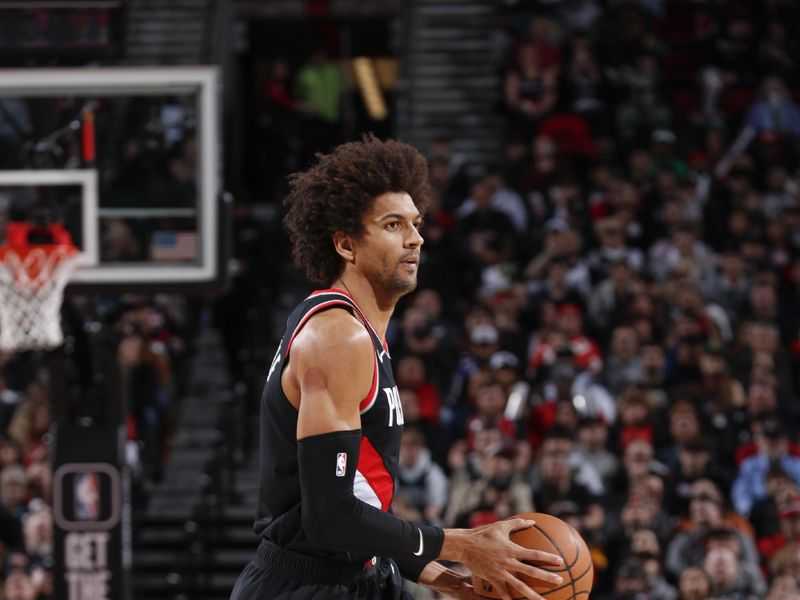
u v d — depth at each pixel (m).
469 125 48.41
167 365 35.44
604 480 29.12
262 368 39.25
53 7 21.89
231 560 32.25
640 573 25.52
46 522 28.03
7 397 34.19
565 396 30.44
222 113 48.78
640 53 47.19
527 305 36.12
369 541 9.10
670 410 30.48
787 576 25.64
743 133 45.38
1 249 20.78
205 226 21.55
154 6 49.91
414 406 31.00
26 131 21.52
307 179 9.85
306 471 9.05
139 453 32.56
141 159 21.66
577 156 44.19
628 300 35.81
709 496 26.67
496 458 27.77
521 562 9.60
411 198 9.77
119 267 21.45
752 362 33.78
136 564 29.83
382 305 9.81
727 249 40.06
